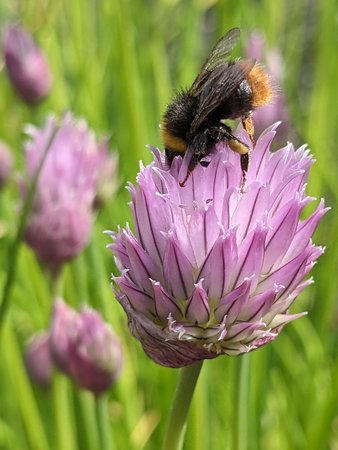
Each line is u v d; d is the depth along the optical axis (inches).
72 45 11.4
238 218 5.6
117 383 8.5
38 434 8.4
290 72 11.0
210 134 5.9
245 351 5.6
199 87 6.0
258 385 8.4
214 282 5.5
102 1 11.0
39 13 11.2
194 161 5.6
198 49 11.5
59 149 7.8
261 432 8.5
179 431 5.9
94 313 7.3
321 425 7.8
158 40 11.1
